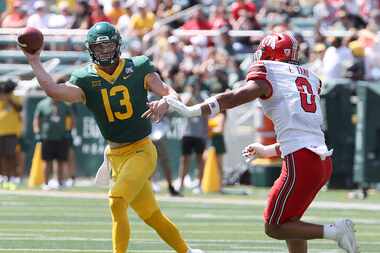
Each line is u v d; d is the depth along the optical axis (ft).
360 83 176.35
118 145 82.02
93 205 148.97
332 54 183.62
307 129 75.41
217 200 161.17
